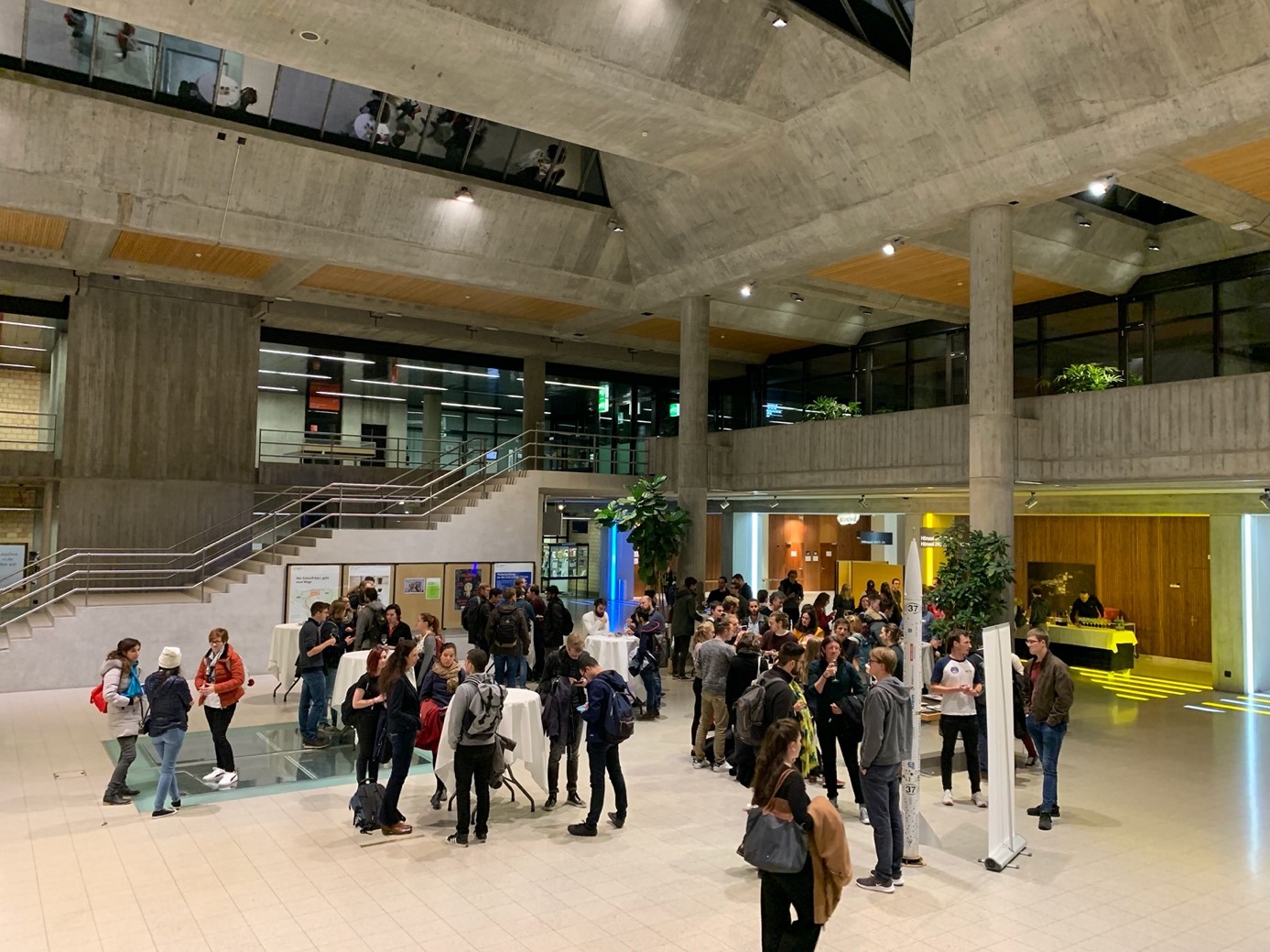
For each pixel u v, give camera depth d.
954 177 12.92
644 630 12.83
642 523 17.56
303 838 7.52
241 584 15.45
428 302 20.72
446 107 12.62
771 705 7.26
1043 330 20.08
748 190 15.47
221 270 18.34
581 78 11.70
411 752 7.72
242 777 9.26
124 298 18.98
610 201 18.12
